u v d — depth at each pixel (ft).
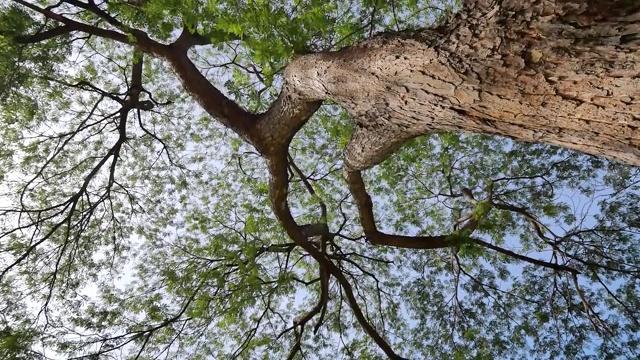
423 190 32.17
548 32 6.44
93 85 29.12
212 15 14.61
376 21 21.27
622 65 5.96
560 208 27.96
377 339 26.78
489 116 8.07
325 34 15.53
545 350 28.25
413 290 32.91
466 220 26.20
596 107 6.51
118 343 26.16
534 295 29.55
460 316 29.73
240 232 26.66
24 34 20.65
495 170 30.71
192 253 29.17
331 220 34.50
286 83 14.82
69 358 24.97
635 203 26.45
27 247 26.48
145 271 30.01
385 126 11.53
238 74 21.38
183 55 20.80
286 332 29.25
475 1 7.71
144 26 22.26
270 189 21.65
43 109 27.45
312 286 33.86
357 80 10.14
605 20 5.94
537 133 7.80
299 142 33.73
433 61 8.02
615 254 26.94
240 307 25.68
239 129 18.98
